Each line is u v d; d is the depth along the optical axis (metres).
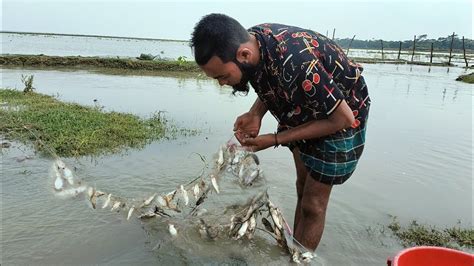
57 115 7.91
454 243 3.74
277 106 2.77
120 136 6.84
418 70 34.28
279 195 4.54
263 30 2.55
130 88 14.61
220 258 3.22
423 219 4.23
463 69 38.78
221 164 3.56
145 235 3.52
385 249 3.56
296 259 3.18
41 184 4.52
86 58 24.30
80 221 3.71
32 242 3.34
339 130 2.59
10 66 21.84
